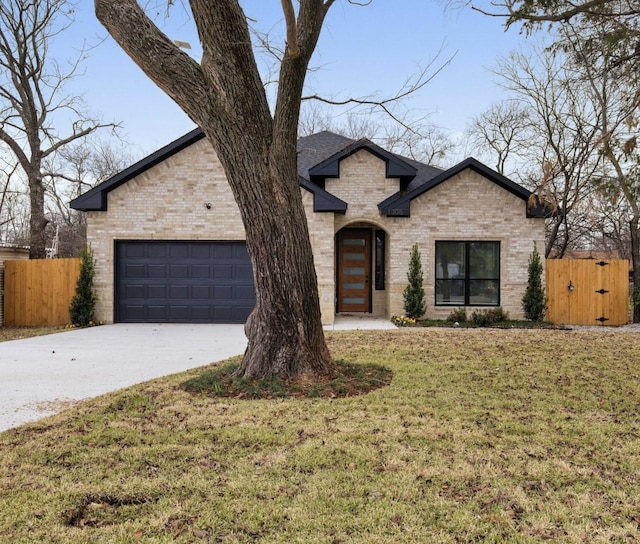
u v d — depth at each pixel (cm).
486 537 300
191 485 365
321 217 1335
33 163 1966
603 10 654
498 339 1009
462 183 1412
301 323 648
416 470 388
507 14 678
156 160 1355
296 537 300
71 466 401
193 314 1381
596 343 959
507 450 428
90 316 1348
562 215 1461
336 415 523
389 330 1172
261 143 614
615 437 460
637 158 652
